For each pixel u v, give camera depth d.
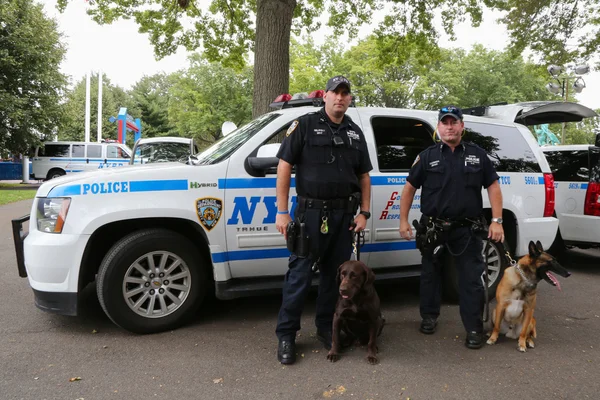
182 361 2.98
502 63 32.34
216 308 4.15
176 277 3.49
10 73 17.50
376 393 2.58
